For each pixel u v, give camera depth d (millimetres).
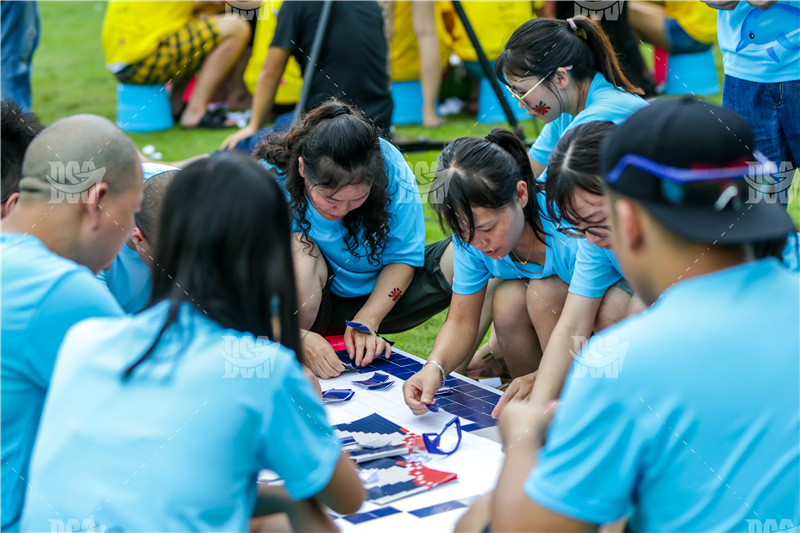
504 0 5062
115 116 5773
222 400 1179
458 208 1942
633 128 1047
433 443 1833
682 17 5082
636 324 1047
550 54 2301
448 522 1524
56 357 1409
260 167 1252
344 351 2518
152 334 1225
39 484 1207
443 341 2258
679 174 1007
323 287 2594
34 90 6648
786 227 1062
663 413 995
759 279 1046
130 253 2162
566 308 2086
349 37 3418
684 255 1033
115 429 1180
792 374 1001
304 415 1265
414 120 5609
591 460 1005
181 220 1210
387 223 2529
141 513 1150
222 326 1224
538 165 2740
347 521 1536
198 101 5586
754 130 2826
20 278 1401
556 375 2006
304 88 3414
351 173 2162
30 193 1519
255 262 1218
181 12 5336
